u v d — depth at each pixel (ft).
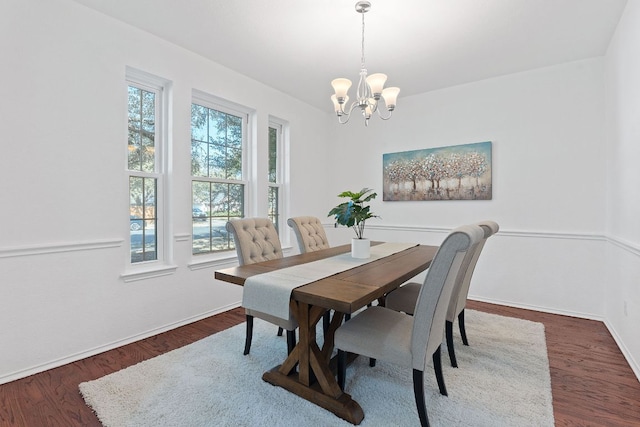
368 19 7.94
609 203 9.62
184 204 9.71
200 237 10.54
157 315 8.98
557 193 10.62
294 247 13.79
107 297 7.90
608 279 9.59
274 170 13.37
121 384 6.22
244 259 7.64
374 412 5.44
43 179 6.81
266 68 10.86
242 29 8.46
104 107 7.80
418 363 4.83
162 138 9.44
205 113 10.67
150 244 9.19
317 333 8.87
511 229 11.35
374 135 14.44
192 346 7.97
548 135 10.72
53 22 6.93
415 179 13.29
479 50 9.52
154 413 5.36
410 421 5.20
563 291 10.52
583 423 5.20
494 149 11.63
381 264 7.11
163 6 7.49
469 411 5.45
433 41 9.01
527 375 6.61
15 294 6.48
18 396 5.89
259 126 12.11
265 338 8.46
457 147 12.31
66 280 7.19
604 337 8.63
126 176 8.47
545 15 7.76
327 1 7.25
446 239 4.62
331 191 15.79
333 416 5.32
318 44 9.23
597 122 10.00
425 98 13.04
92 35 7.57
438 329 5.25
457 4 7.32
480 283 11.93
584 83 10.15
